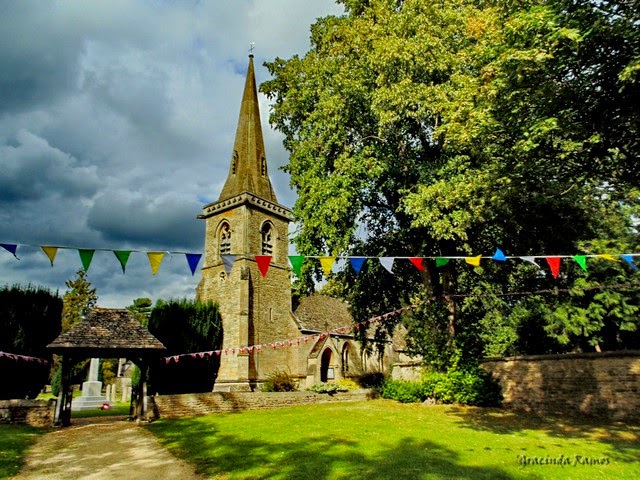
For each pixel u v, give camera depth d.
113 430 13.98
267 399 20.33
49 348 15.01
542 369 16.52
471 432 11.62
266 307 34.72
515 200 13.78
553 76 9.28
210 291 35.12
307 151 18.97
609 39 8.29
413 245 19.75
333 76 18.00
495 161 12.65
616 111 8.96
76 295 44.16
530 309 22.62
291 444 10.25
